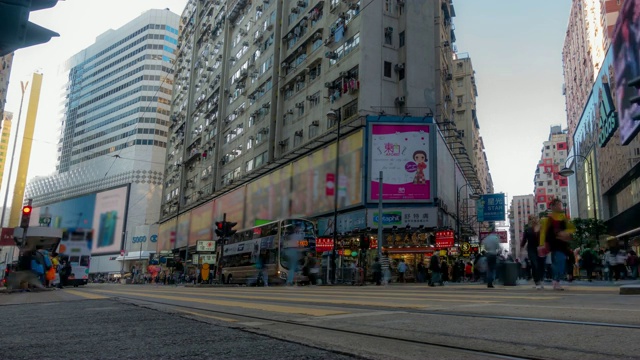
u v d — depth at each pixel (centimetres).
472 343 302
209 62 6172
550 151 13825
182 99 7306
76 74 12594
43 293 1322
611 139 4256
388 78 3231
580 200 6569
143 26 10794
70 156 11756
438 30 3472
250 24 5009
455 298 719
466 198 4434
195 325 426
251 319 475
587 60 6738
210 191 5372
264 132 4284
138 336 363
